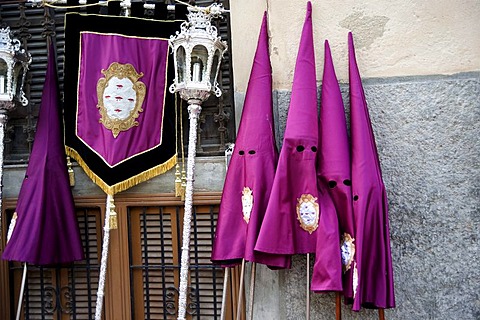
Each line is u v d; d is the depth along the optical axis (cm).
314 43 261
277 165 245
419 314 255
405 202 256
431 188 255
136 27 277
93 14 277
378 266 236
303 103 244
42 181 271
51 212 272
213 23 287
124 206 287
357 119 242
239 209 251
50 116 279
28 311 297
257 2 273
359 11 260
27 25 299
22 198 272
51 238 271
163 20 279
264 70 255
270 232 236
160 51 278
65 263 285
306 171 241
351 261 235
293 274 259
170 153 279
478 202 253
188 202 257
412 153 257
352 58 250
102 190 289
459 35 256
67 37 276
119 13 279
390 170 258
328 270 231
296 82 247
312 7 261
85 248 293
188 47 254
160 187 285
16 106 297
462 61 255
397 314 256
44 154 274
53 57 287
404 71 258
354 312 257
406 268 256
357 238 232
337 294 242
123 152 273
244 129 253
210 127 289
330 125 244
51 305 296
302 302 258
